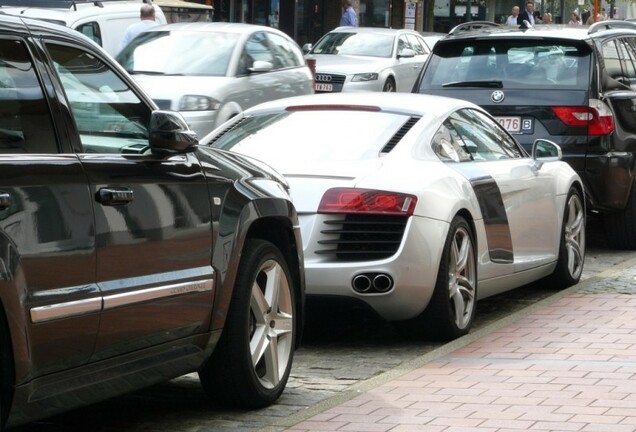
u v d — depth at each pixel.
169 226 9.00
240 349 9.91
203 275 9.38
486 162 14.22
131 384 8.76
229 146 13.48
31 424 9.87
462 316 12.97
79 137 8.46
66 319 7.95
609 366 11.38
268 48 25.67
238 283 9.90
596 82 18.36
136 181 8.73
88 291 8.16
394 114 13.61
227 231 9.66
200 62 24.08
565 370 11.24
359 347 12.93
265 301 10.27
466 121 14.35
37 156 8.01
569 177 16.03
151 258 8.80
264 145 13.30
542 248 15.23
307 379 11.49
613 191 18.61
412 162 12.84
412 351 12.71
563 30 19.03
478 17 77.69
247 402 10.16
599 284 16.28
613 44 19.47
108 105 8.92
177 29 25.30
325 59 39.66
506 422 9.52
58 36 8.66
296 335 10.88
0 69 8.05
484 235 13.50
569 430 9.26
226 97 23.22
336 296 12.18
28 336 7.64
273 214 10.23
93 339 8.26
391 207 12.13
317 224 12.19
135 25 28.34
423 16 72.06
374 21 68.19
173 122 8.99
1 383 7.62
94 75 8.90
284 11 60.00
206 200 9.48
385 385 10.84
